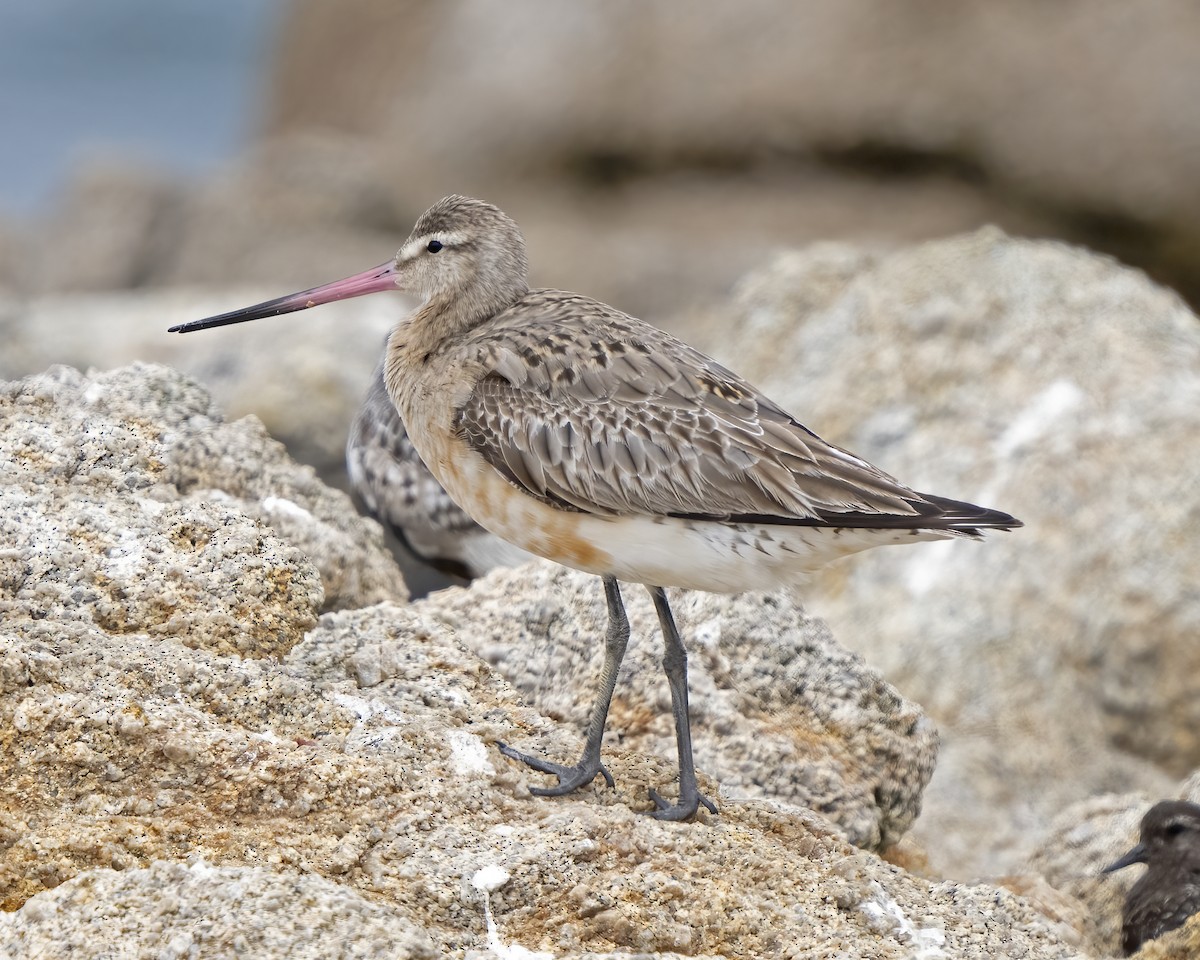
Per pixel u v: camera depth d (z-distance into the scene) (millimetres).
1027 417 17359
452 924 8602
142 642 9570
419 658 10531
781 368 18984
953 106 32000
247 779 8984
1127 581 16188
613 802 10016
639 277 31359
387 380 11344
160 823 8711
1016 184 31812
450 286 11211
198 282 31938
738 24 33906
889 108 32375
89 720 8945
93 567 9984
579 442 10047
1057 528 16609
